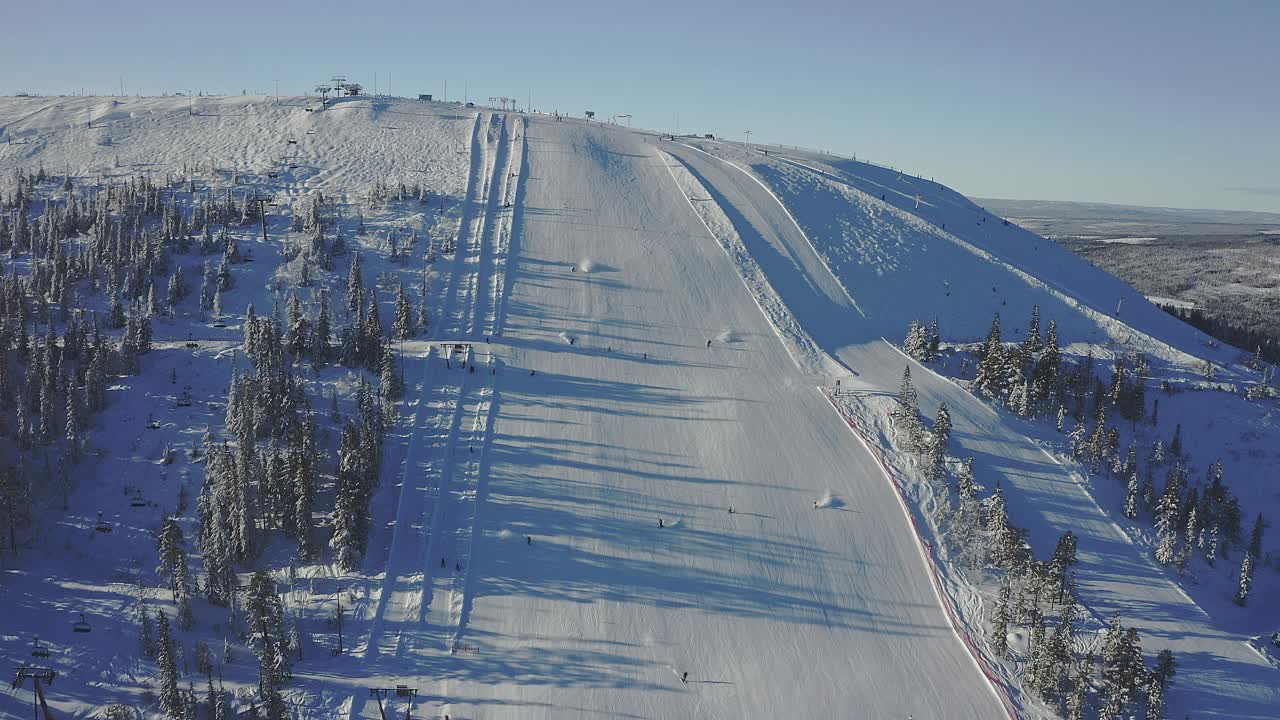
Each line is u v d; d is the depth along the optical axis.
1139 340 141.62
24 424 90.44
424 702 72.44
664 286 138.25
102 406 99.81
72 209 143.50
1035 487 103.06
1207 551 98.50
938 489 100.31
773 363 122.50
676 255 147.50
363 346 112.06
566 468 99.81
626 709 73.12
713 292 138.00
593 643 79.31
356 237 143.88
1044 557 93.19
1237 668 81.94
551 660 77.38
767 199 171.75
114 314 115.81
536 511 93.75
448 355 116.94
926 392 118.19
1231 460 114.88
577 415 108.38
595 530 91.94
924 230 169.38
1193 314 173.38
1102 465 108.00
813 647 80.88
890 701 75.94
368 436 94.19
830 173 199.25
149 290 121.62
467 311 127.62
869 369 123.69
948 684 78.12
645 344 124.06
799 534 93.50
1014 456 107.81
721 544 91.50
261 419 97.75
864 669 79.00
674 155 192.88
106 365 104.38
